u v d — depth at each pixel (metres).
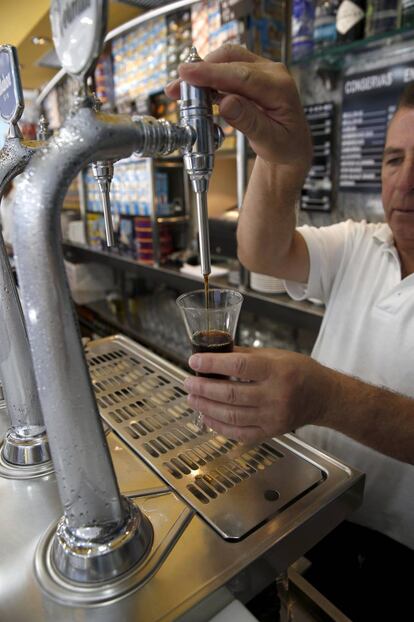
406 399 0.68
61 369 0.40
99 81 2.64
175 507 0.54
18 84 0.50
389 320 1.00
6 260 0.58
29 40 2.64
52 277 0.37
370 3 1.35
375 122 1.55
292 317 1.63
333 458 0.64
